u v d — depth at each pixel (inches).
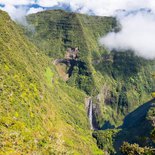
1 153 4918.8
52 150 6077.8
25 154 5418.3
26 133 6338.6
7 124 6141.7
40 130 7731.3
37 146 6112.2
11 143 5438.0
